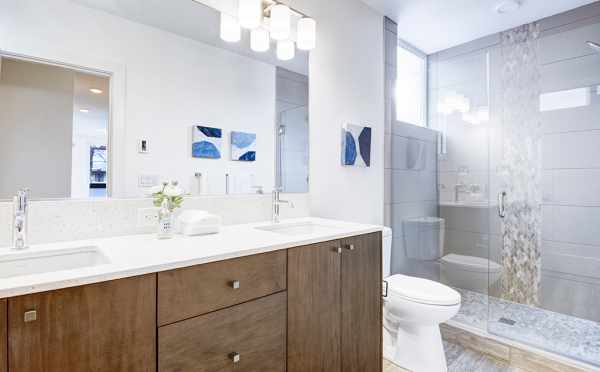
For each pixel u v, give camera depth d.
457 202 2.88
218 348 0.98
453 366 1.92
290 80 1.89
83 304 0.74
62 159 1.19
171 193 1.26
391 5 2.32
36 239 1.14
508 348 1.99
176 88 1.47
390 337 2.09
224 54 1.63
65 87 1.20
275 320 1.13
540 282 2.51
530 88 2.55
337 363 1.38
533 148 2.54
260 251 1.09
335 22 2.11
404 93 2.87
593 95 2.28
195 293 0.93
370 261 1.58
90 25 1.25
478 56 2.74
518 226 2.61
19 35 1.11
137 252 0.99
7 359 0.66
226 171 1.64
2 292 0.65
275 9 1.65
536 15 2.43
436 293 1.79
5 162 1.09
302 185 1.96
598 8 2.24
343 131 2.16
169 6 1.45
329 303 1.34
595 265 2.28
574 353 1.90
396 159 2.62
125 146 1.33
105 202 1.28
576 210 2.36
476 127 2.77
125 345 0.80
